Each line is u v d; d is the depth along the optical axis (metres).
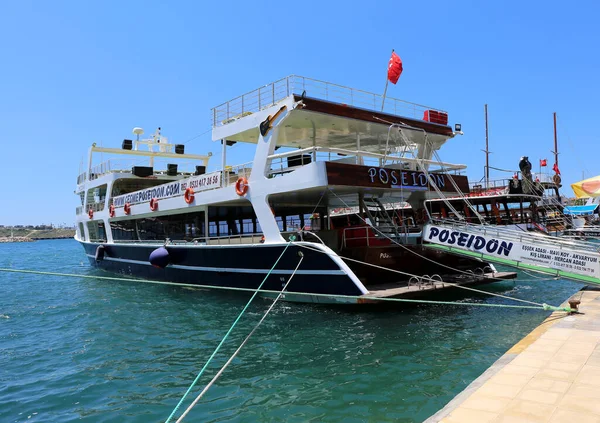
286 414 6.88
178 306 15.62
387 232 16.80
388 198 18.67
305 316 12.92
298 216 20.73
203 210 17.81
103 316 14.70
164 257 18.38
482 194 31.11
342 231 15.07
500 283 18.19
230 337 11.28
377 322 12.06
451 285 13.73
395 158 15.45
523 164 30.48
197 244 17.33
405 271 14.87
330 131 16.88
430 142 17.98
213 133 17.05
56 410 7.49
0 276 29.69
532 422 4.86
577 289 16.58
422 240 15.58
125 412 7.29
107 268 26.05
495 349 9.49
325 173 12.89
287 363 9.17
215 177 16.73
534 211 30.48
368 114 15.48
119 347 10.99
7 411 7.50
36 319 14.75
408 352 9.51
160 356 10.09
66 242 149.25
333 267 12.84
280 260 14.29
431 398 7.18
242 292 15.97
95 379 8.85
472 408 5.25
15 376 9.20
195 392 7.94
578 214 46.75
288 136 17.83
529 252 13.52
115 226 24.44
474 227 14.92
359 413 6.77
